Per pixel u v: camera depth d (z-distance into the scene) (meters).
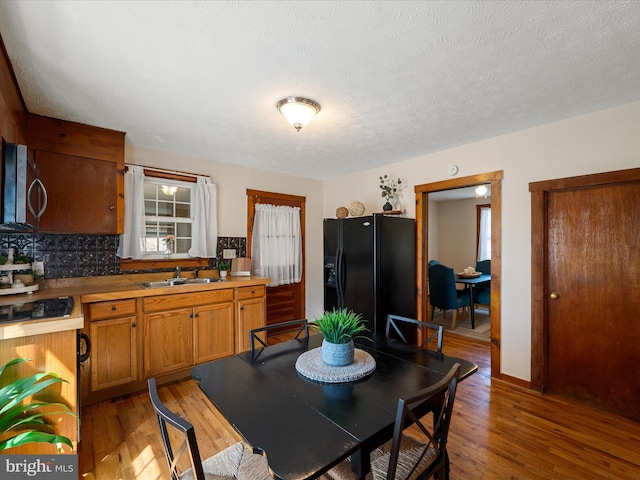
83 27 1.46
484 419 2.32
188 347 2.96
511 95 2.17
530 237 2.77
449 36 1.54
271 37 1.55
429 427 2.24
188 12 1.37
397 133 2.89
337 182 4.75
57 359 1.70
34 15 1.37
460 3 1.33
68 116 2.48
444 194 6.05
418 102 2.27
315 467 0.91
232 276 3.71
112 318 2.55
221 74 1.88
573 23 1.45
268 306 4.34
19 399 1.38
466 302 4.84
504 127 2.76
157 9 1.35
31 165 1.93
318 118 2.54
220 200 3.83
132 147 3.19
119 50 1.64
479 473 1.77
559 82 2.00
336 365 1.58
